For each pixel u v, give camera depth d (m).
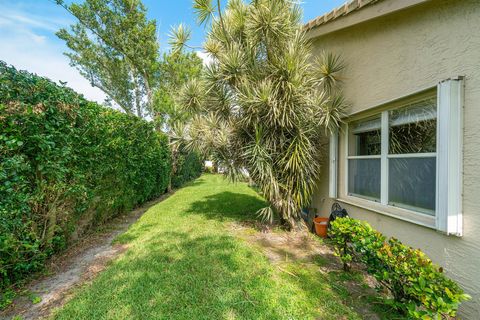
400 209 2.93
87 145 3.63
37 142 2.62
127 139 5.37
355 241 2.54
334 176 4.41
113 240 4.04
